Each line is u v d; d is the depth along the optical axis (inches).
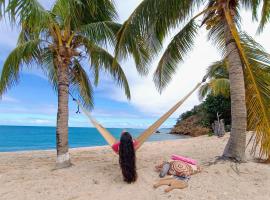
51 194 186.9
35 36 264.8
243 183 188.9
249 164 227.8
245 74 240.7
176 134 1317.7
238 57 242.8
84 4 282.0
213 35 298.4
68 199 176.9
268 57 225.8
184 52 307.7
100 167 259.6
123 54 262.4
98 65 327.9
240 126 237.5
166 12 251.4
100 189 193.2
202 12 266.5
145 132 242.8
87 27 260.8
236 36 235.0
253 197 165.6
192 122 1255.5
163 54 311.4
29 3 194.5
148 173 219.0
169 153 352.5
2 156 402.0
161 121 245.6
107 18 305.9
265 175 201.9
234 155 237.5
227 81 586.6
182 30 295.4
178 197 168.4
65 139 270.1
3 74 284.4
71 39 281.4
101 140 1304.1
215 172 211.6
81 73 362.9
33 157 379.6
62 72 278.5
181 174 203.0
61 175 233.0
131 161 201.6
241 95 239.1
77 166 267.1
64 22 261.1
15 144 991.0
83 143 1104.2
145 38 264.7
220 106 866.1
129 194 179.3
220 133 580.1
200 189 180.9
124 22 256.5
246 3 288.7
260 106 216.1
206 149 374.0
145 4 245.6
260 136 216.8
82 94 381.7
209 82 628.7
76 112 287.7
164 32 268.8
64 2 221.8
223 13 256.4
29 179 224.5
